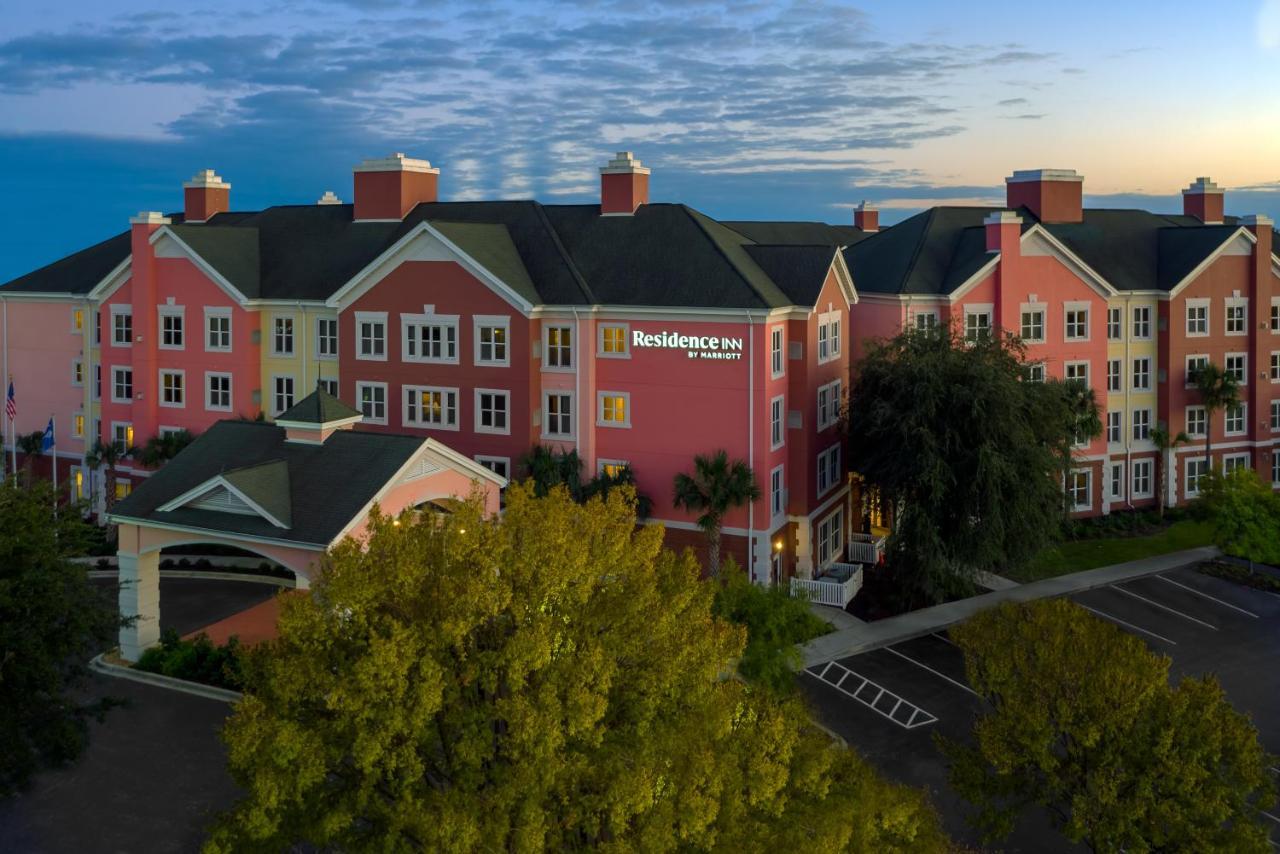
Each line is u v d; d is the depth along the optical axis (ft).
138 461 201.67
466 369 177.78
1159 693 87.92
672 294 168.45
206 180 238.89
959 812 110.83
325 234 208.03
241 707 69.21
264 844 68.28
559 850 67.77
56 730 92.22
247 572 175.94
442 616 70.90
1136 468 226.17
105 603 114.01
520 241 185.68
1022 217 222.89
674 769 67.97
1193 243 228.22
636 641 75.36
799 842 69.31
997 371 162.61
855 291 198.29
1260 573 185.68
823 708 133.59
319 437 134.10
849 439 181.88
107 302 210.79
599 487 166.50
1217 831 82.64
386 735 65.51
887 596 172.76
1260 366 230.89
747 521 165.07
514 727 65.57
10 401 214.69
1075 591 178.29
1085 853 104.01
